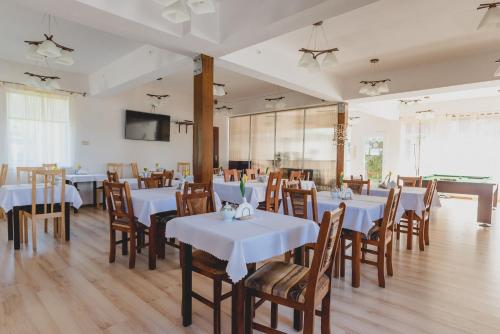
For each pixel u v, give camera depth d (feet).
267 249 5.87
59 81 19.98
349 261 11.21
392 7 10.91
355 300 8.02
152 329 6.57
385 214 8.95
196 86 12.96
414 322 6.98
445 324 6.92
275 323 6.71
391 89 19.15
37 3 8.43
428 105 30.68
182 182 13.21
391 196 8.92
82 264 10.23
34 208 11.61
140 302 7.72
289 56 16.79
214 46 11.66
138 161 24.20
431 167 30.60
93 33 14.26
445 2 10.53
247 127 30.35
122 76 17.66
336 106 23.76
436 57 16.47
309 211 10.18
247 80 22.24
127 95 23.48
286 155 27.17
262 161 29.01
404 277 9.61
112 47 16.05
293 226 6.51
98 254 11.27
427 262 11.02
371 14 11.49
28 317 6.93
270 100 24.04
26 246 12.07
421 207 12.39
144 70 15.76
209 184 9.25
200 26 10.77
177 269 9.93
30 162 18.84
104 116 22.20
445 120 29.81
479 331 6.66
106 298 7.89
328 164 24.25
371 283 9.13
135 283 8.82
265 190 14.65
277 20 9.36
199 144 12.92
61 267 9.93
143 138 24.16
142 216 9.91
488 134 27.61
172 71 15.17
